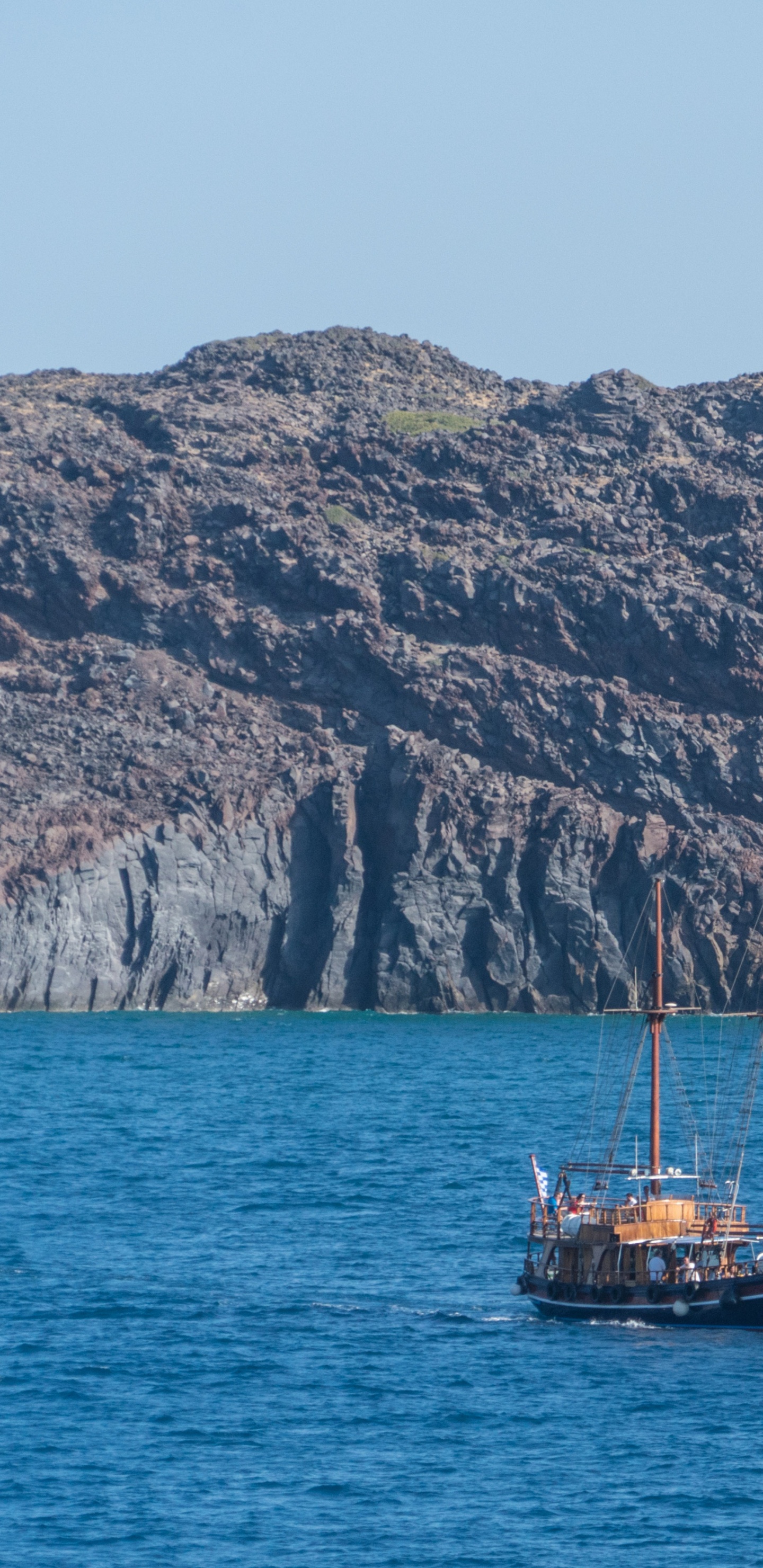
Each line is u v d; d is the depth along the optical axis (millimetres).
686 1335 176125
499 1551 125875
